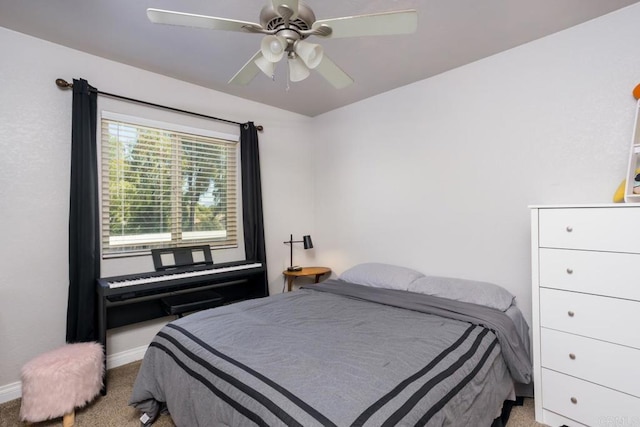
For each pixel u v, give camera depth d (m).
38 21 1.93
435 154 2.71
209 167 3.04
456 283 2.34
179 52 2.30
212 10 1.82
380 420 0.94
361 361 1.29
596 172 1.92
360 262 3.32
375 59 2.41
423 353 1.38
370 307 2.10
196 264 2.79
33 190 2.11
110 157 2.46
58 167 2.20
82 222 2.18
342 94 3.12
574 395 1.65
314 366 1.24
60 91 2.21
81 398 1.78
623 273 1.51
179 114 2.79
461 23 1.94
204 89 2.94
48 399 1.66
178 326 1.73
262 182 3.38
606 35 1.88
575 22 1.95
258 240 3.19
